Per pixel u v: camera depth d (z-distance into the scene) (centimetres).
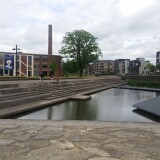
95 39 7188
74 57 7181
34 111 1541
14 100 1532
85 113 1528
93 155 454
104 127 709
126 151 480
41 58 8575
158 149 496
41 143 530
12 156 444
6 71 7444
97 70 17425
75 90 3027
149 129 689
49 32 9425
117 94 3158
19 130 655
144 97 2741
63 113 1506
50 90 2395
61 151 476
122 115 1477
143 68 14550
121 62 16375
